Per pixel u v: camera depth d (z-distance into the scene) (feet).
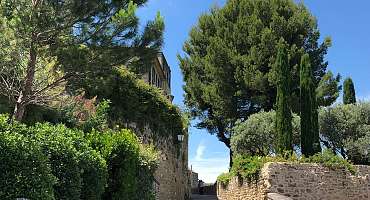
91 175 31.24
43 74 45.09
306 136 63.67
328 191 54.95
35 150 23.21
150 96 71.82
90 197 30.94
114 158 38.55
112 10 42.75
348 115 79.66
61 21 40.42
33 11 39.60
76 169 28.35
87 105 56.44
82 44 43.04
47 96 45.96
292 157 57.62
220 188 86.28
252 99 101.81
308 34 106.63
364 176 58.23
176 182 80.89
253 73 100.48
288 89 66.13
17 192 21.47
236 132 87.81
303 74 65.87
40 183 22.65
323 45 107.76
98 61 42.98
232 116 106.01
